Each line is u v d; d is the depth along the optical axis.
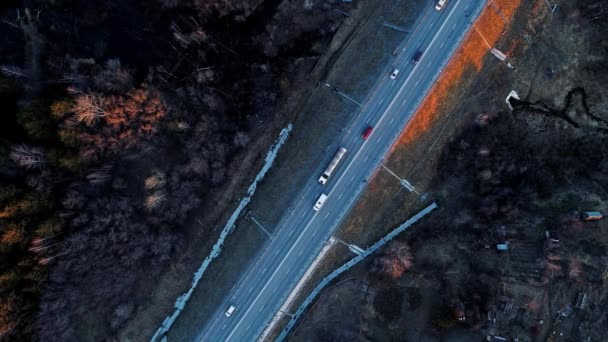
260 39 99.12
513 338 89.94
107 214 88.88
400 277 94.19
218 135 95.06
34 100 86.38
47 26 96.94
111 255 90.81
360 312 93.81
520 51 99.56
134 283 96.44
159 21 100.06
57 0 98.00
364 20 98.19
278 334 95.12
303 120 98.06
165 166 94.81
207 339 95.00
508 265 92.88
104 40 98.94
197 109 94.75
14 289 83.56
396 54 95.44
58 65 92.38
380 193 96.06
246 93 97.88
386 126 95.31
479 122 96.62
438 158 97.56
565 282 90.62
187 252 98.00
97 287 92.00
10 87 87.44
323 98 97.75
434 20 95.56
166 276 97.62
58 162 85.25
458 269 94.19
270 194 97.44
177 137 94.31
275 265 95.31
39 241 83.25
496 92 98.88
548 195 95.44
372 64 96.50
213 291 96.75
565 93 100.94
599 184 96.50
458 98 97.06
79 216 86.94
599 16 99.62
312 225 95.31
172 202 94.38
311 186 95.44
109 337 95.38
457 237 95.50
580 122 100.19
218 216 98.38
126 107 86.50
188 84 96.81
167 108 91.44
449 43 95.31
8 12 96.69
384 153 94.75
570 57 100.81
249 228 97.38
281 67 98.19
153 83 95.69
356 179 95.44
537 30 100.00
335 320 94.31
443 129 97.00
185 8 98.75
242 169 97.69
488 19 96.50
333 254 95.62
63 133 82.69
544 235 92.81
